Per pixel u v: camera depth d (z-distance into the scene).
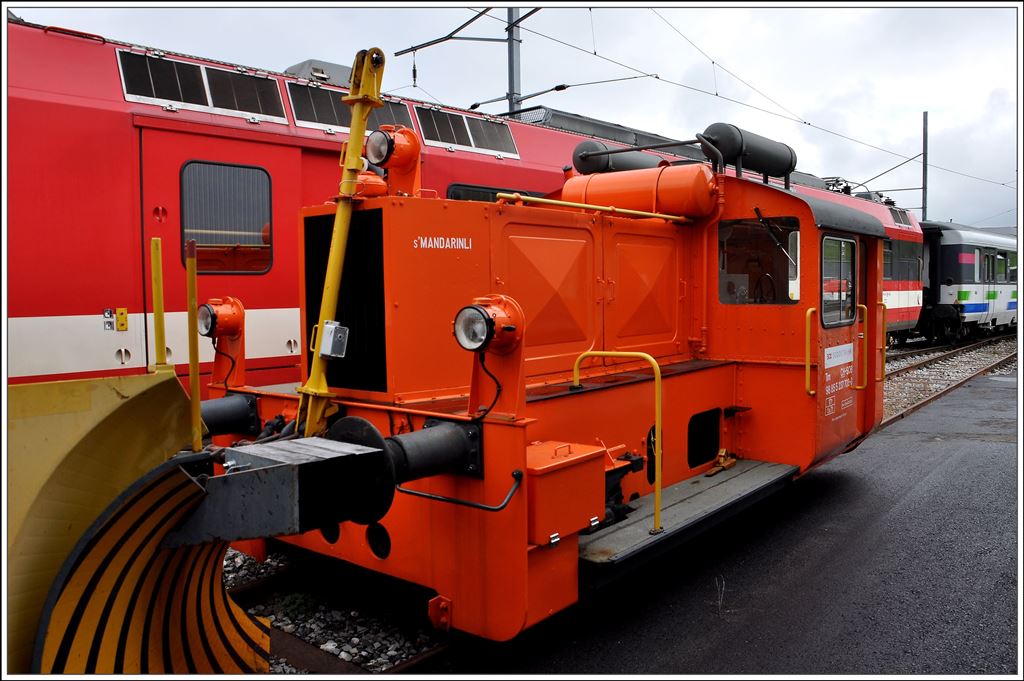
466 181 7.93
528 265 4.37
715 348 5.80
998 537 5.41
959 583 4.59
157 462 2.91
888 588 4.53
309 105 6.77
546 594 3.35
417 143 4.21
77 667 2.48
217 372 4.63
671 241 5.57
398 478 3.05
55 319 5.21
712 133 5.82
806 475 7.24
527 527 3.23
